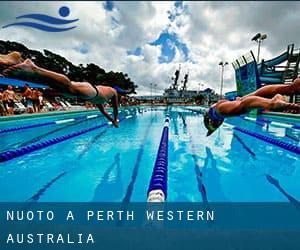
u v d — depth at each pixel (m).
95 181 3.44
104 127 9.92
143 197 2.84
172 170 4.00
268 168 4.14
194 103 48.81
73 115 15.39
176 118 14.70
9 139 6.71
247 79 15.44
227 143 6.43
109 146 5.93
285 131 8.54
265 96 2.85
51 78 1.79
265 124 10.87
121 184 3.31
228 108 3.18
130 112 21.16
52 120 11.93
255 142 6.59
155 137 7.34
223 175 3.75
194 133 8.17
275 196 2.88
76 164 4.32
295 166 4.27
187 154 5.15
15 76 1.64
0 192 2.99
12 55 1.61
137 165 4.29
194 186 3.25
